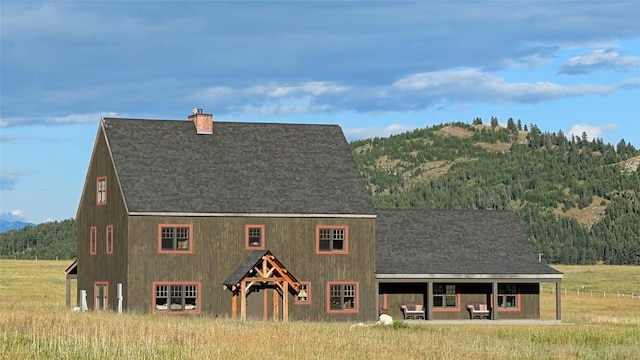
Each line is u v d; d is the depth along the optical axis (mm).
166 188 59625
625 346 40219
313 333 40406
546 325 57219
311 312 60656
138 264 57688
